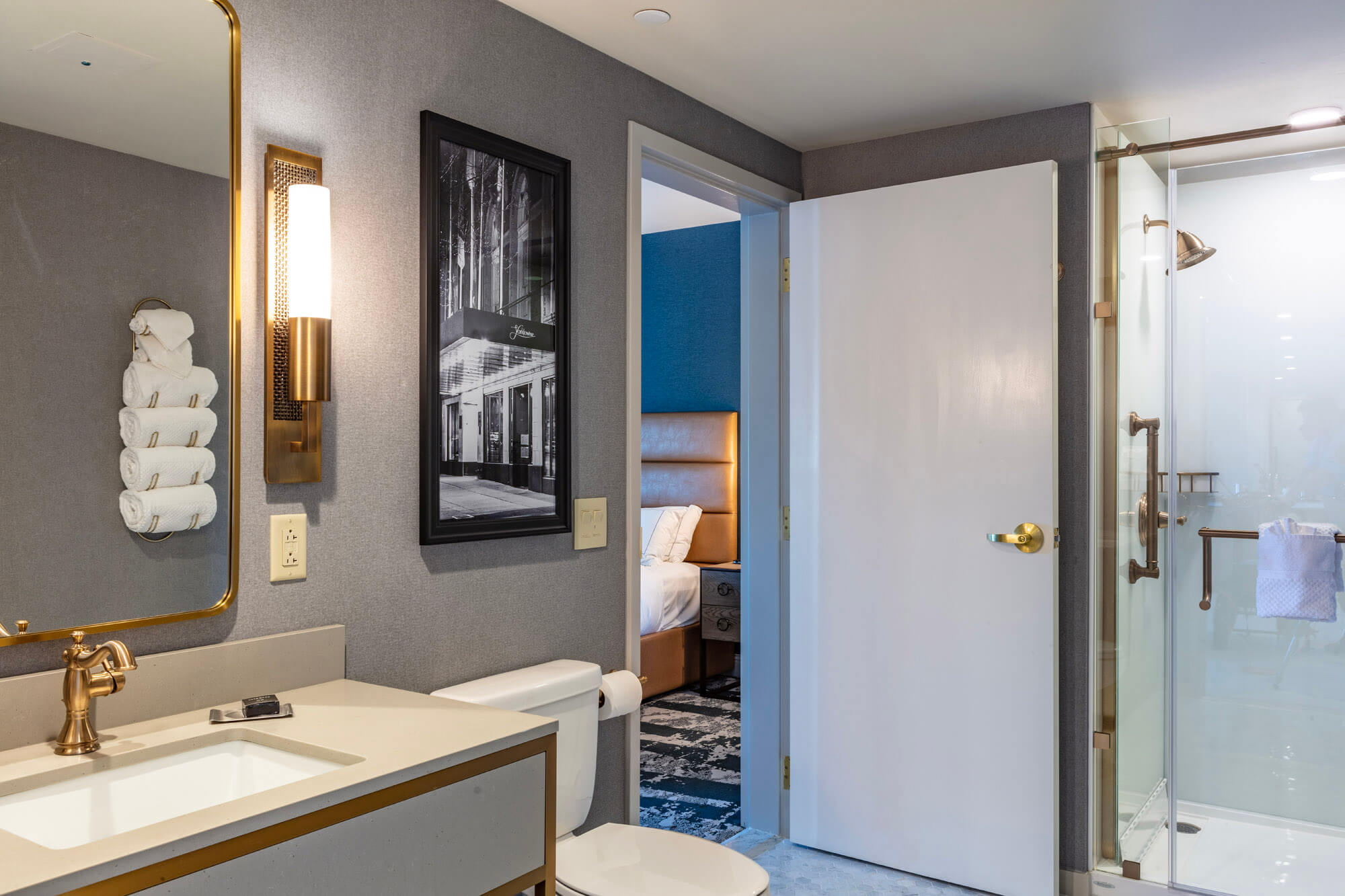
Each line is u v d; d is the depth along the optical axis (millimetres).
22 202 1340
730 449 5316
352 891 1182
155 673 1456
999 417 2709
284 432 1642
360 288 1788
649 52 2385
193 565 1521
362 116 1796
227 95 1567
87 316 1402
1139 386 2736
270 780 1385
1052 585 2623
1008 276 2699
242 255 1603
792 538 3086
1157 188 2705
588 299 2355
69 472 1382
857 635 2945
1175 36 2264
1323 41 2299
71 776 1245
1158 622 2775
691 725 4352
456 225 1968
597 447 2385
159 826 1030
